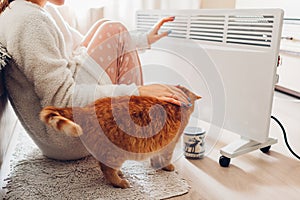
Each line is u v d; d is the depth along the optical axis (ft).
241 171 3.70
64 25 3.90
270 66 3.52
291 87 6.43
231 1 7.38
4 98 3.67
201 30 4.17
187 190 3.19
